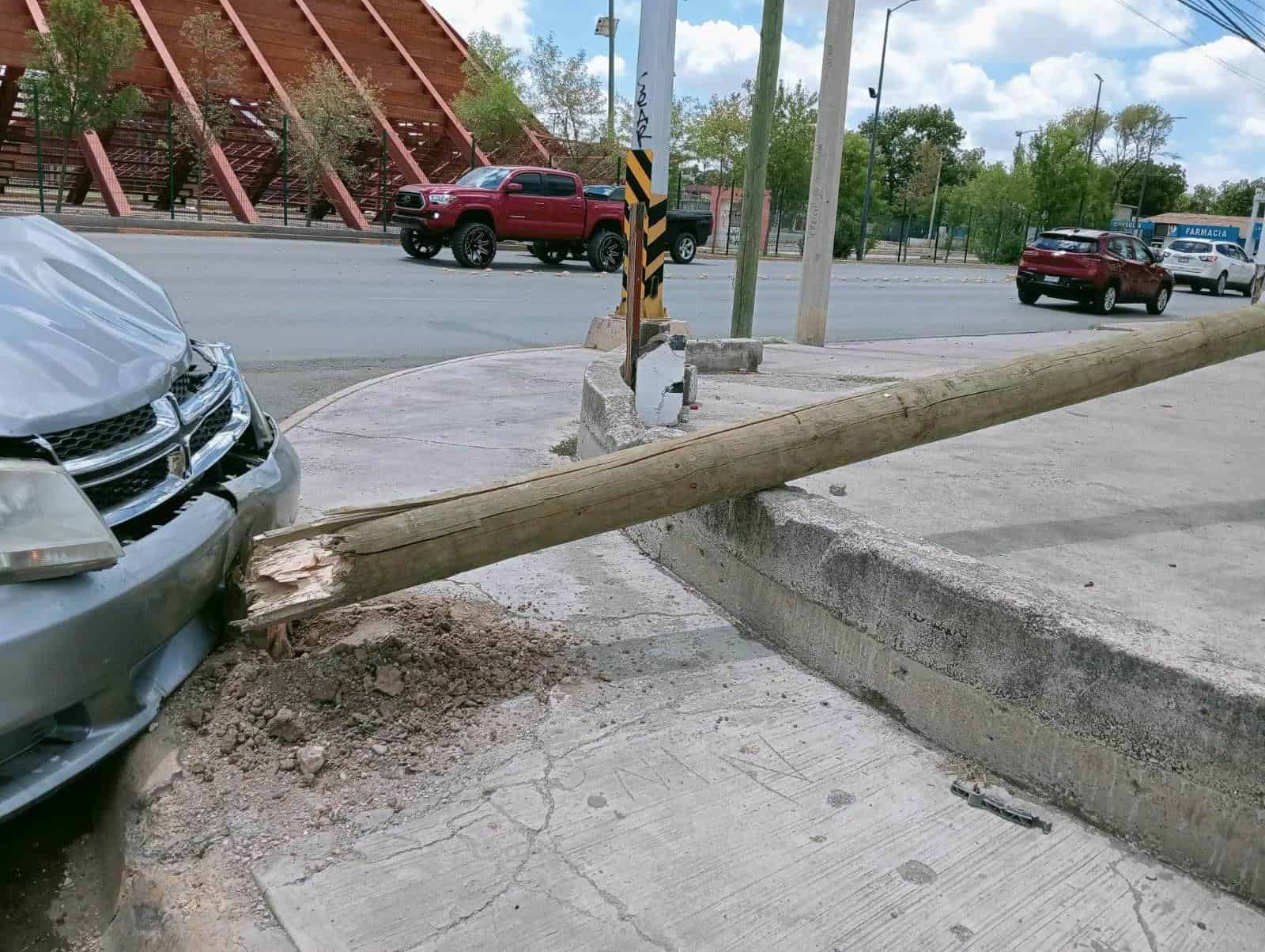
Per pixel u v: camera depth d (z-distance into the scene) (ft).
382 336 33.68
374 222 112.06
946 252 184.55
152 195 115.55
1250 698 7.23
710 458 10.69
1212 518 15.25
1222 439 21.36
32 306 8.38
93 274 10.01
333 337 32.71
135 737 7.89
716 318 45.44
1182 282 99.50
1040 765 8.43
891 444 11.86
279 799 7.79
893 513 14.67
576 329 38.96
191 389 9.19
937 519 14.46
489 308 43.14
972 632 8.91
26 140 97.30
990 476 17.28
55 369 7.53
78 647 6.71
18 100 93.45
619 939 6.52
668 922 6.70
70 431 7.20
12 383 7.16
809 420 11.37
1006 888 7.23
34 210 82.84
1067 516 15.01
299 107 92.27
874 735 9.30
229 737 8.19
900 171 303.48
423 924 6.59
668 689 9.89
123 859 7.33
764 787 8.31
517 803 7.92
